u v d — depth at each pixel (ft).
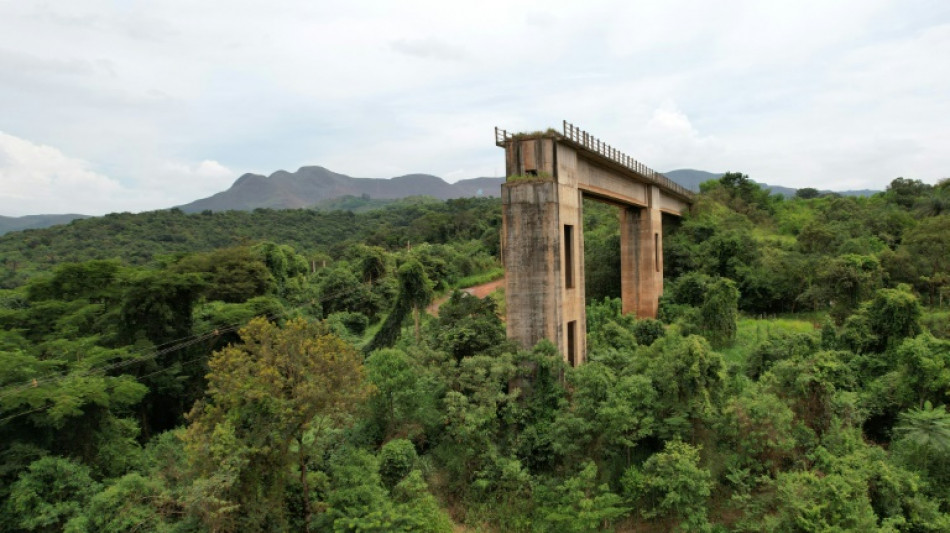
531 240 97.04
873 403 87.66
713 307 137.39
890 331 103.86
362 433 85.92
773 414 71.51
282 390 65.41
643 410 76.59
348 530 63.36
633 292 176.65
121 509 64.18
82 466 77.66
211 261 165.17
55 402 78.43
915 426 72.84
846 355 104.17
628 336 124.98
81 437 83.76
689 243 212.84
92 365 95.66
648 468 70.28
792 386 79.30
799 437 74.49
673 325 141.79
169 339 120.47
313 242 458.50
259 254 213.87
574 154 109.60
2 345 99.81
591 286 202.69
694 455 68.39
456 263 284.82
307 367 66.85
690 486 64.54
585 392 78.23
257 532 61.62
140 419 111.65
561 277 100.42
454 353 98.73
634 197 160.66
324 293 219.41
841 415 79.77
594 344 119.55
